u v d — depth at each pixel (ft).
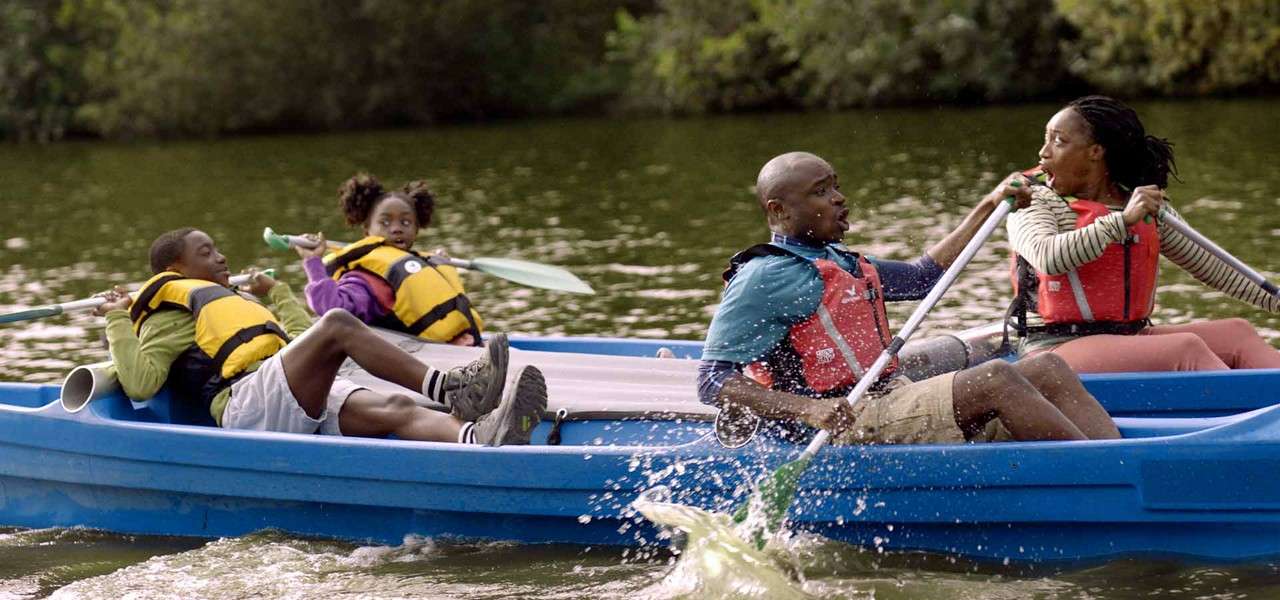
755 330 19.01
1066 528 19.20
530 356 25.85
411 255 28.02
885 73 116.26
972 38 112.47
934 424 19.19
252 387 22.81
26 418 23.18
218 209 70.69
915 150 81.10
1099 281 23.12
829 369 19.21
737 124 112.27
